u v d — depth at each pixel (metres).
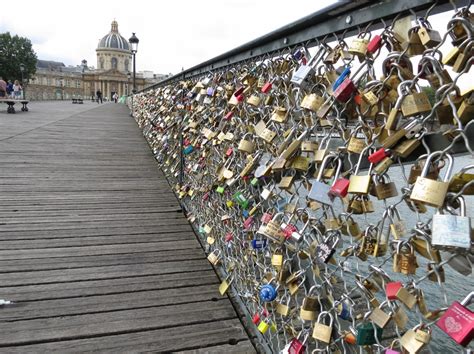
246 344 1.87
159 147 5.64
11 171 4.93
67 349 1.78
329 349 1.22
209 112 2.64
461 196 0.69
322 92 1.21
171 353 1.79
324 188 1.08
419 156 0.82
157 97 6.29
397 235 0.85
